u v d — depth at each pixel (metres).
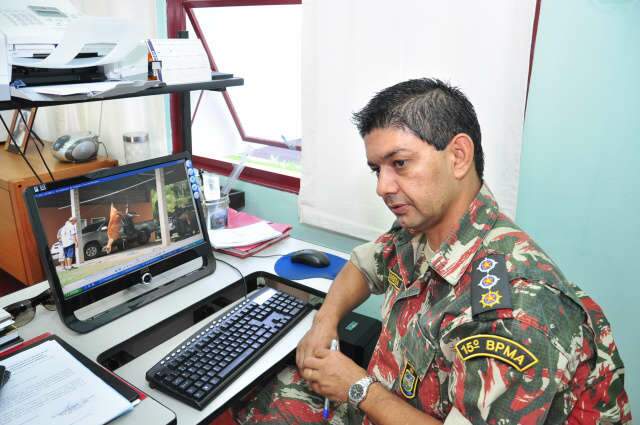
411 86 0.85
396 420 0.87
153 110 2.39
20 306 1.18
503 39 1.40
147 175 1.28
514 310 0.75
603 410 0.85
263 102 2.50
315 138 1.86
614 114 1.34
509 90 1.42
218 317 1.21
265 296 1.31
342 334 1.44
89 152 2.47
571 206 1.46
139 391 0.93
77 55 1.23
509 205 1.51
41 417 0.84
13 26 1.12
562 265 1.52
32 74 1.19
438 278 0.91
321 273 1.47
